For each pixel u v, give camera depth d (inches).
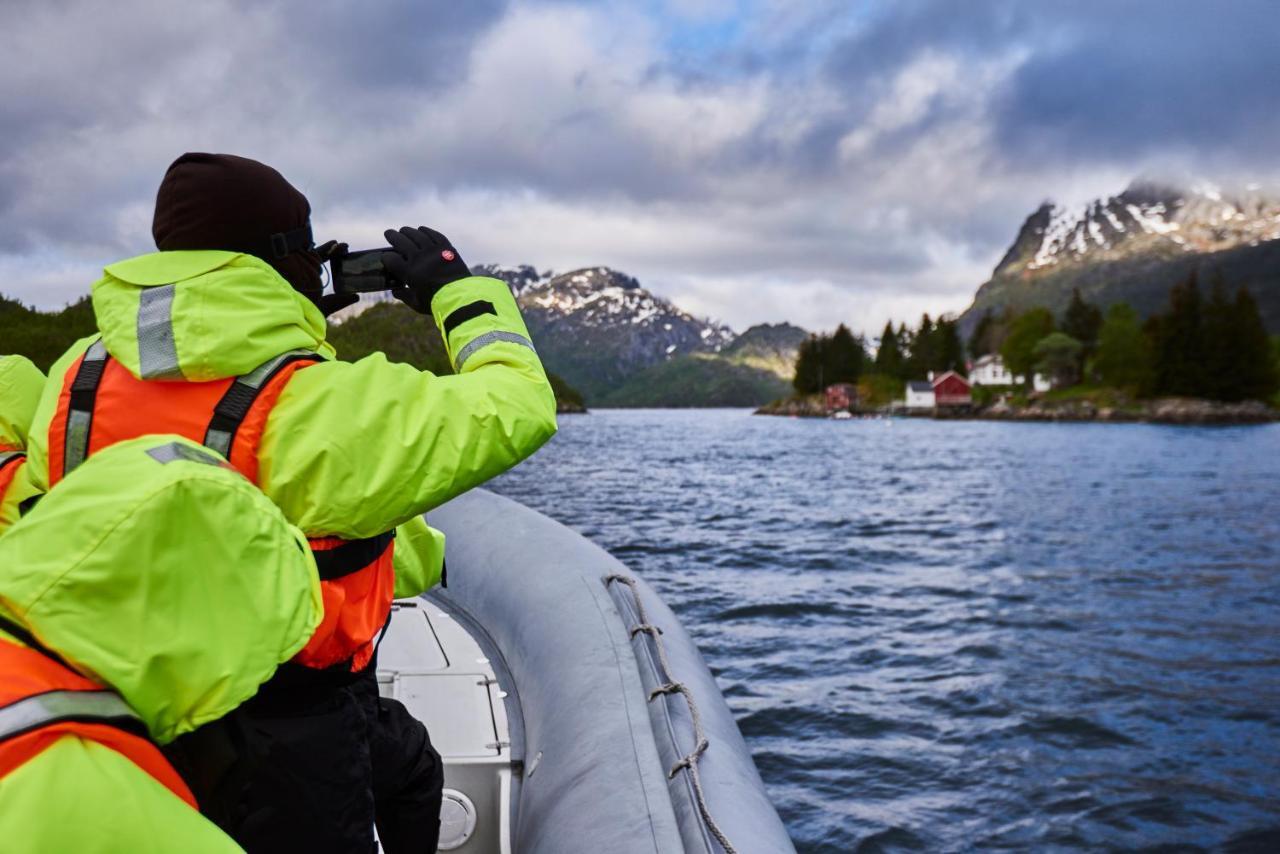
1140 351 5049.2
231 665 33.9
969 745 277.6
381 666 96.3
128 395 42.4
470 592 119.3
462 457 44.9
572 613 100.7
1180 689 331.0
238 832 44.4
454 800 79.5
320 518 42.9
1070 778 255.3
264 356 43.1
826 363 7303.2
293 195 49.3
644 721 77.0
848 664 360.8
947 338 6540.4
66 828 29.8
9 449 59.8
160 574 32.8
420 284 53.1
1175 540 741.3
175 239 45.2
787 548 682.2
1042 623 433.4
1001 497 1129.4
